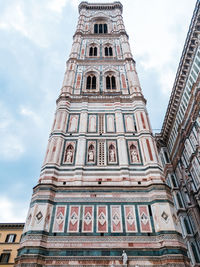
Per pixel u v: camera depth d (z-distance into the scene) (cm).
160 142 3912
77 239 1386
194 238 2605
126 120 2423
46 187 1666
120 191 1672
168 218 1462
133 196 1641
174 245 1312
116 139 2195
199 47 2550
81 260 1286
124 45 3862
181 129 3048
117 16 5066
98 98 2689
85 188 1694
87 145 2133
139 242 1370
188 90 2889
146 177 1814
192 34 2619
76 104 2616
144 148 2044
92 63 3422
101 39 4175
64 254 1311
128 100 2677
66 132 2255
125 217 1512
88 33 4384
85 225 1465
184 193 2958
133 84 2906
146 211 1548
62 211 1550
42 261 1268
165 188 1652
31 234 1373
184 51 2828
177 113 3312
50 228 1442
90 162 1961
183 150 3086
